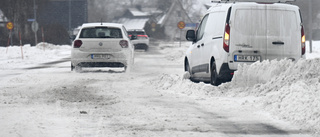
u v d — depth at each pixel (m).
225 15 22.70
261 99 17.16
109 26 35.66
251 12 22.50
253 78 20.14
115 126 13.41
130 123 13.90
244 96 19.36
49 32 114.69
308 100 14.64
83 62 34.97
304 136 12.22
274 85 18.84
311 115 13.63
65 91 22.02
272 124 13.74
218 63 22.67
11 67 41.69
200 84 21.33
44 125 13.39
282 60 19.86
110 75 31.73
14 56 60.16
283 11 22.75
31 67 41.75
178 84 22.92
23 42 106.25
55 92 21.56
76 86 24.38
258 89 19.33
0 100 18.72
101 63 34.97
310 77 18.09
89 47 35.00
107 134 12.30
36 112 15.66
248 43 22.36
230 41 22.31
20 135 12.02
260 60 22.45
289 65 19.56
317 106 13.88
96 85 24.97
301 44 22.86
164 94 21.02
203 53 25.42
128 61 35.34
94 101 18.67
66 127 13.18
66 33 117.56
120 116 15.12
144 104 17.86
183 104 17.84
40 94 20.84
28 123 13.59
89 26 35.69
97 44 34.97
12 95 20.44
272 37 22.52
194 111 16.19
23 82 26.70
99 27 35.62
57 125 13.45
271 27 22.56
